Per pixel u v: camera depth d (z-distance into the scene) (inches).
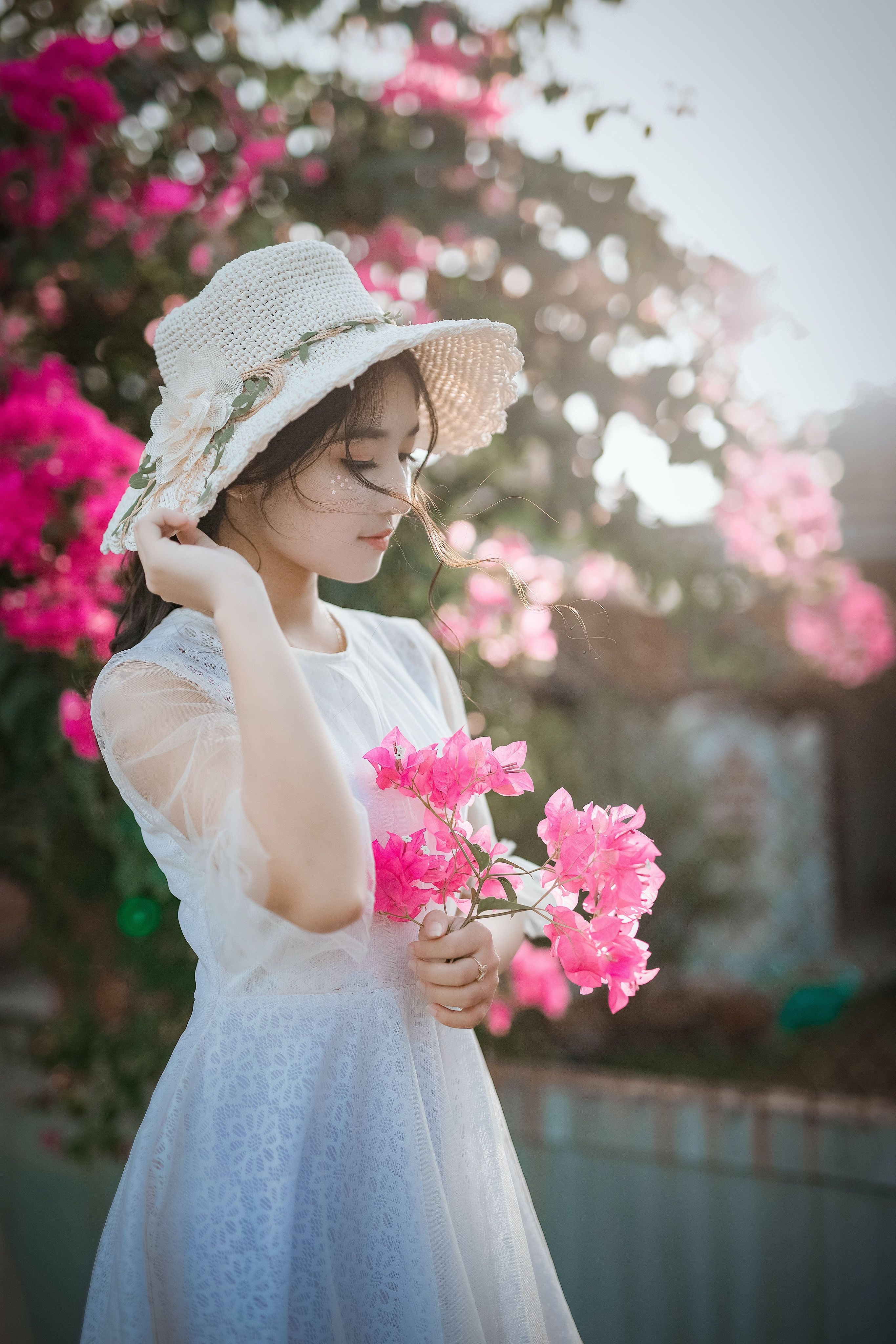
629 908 42.5
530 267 112.3
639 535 116.8
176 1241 40.9
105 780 90.4
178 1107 42.0
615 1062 170.6
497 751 42.7
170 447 44.4
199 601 39.8
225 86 109.6
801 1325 98.3
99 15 107.2
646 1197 125.3
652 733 205.5
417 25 111.6
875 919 247.8
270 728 36.5
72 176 97.0
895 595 214.2
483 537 107.0
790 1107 131.5
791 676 203.2
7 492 80.7
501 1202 45.4
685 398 114.0
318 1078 41.1
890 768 247.4
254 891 36.2
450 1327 40.2
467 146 114.4
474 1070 47.5
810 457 131.0
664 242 112.7
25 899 108.9
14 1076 140.0
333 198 112.8
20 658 88.5
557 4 106.0
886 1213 119.2
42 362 91.4
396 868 40.8
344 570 45.8
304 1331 39.3
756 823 239.9
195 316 46.1
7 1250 94.0
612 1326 99.1
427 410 57.9
